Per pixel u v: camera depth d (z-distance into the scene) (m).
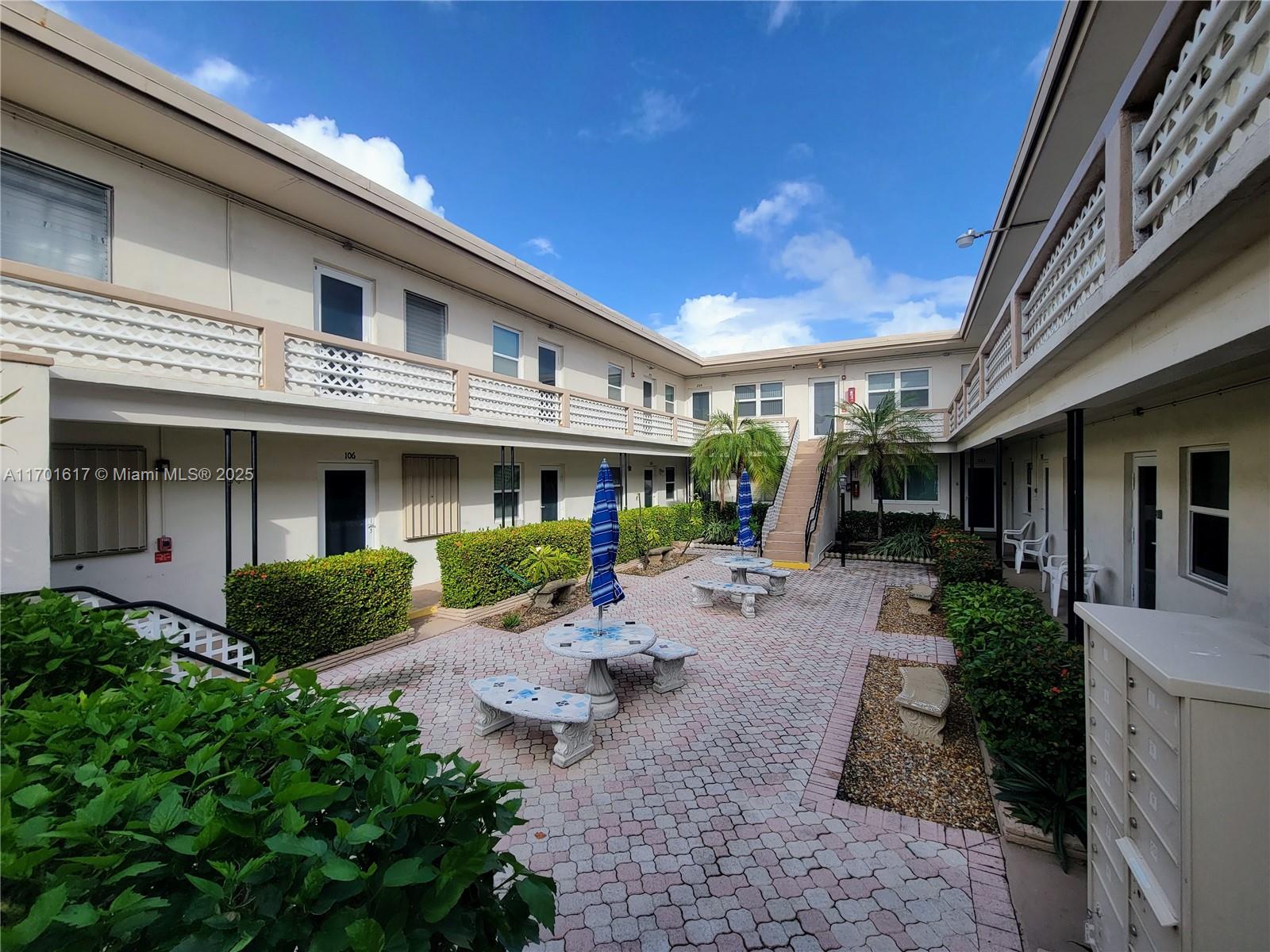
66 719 1.48
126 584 6.01
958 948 2.50
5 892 0.98
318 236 7.95
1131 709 1.97
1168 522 5.76
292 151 6.48
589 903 2.78
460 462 10.48
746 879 2.95
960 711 4.98
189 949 0.92
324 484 8.20
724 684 5.72
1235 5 1.94
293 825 1.08
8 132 5.28
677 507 15.38
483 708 4.58
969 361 16.05
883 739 4.53
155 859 1.12
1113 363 3.75
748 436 14.42
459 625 7.95
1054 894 2.78
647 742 4.48
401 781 1.43
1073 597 5.55
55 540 5.47
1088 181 3.41
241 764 1.50
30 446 4.07
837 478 14.84
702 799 3.68
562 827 3.40
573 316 12.64
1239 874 1.54
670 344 16.25
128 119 5.55
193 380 5.38
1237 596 4.52
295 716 1.66
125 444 6.00
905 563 13.01
